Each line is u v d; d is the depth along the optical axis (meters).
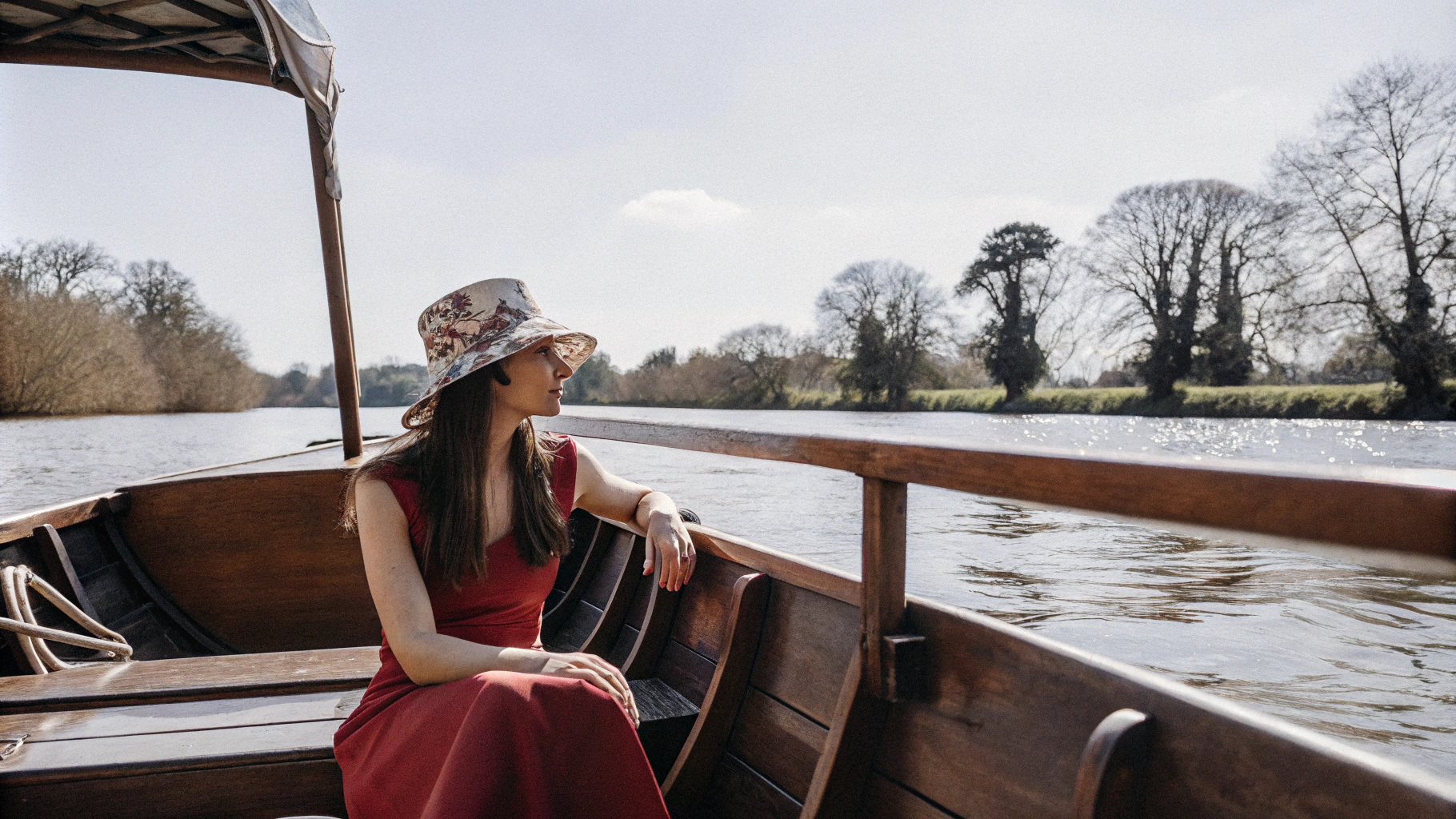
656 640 2.33
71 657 3.17
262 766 1.86
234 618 4.10
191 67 5.00
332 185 4.89
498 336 1.61
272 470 4.19
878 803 1.40
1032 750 1.15
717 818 1.81
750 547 1.92
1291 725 0.88
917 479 1.25
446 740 1.29
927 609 1.37
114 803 1.82
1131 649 4.22
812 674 1.64
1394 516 0.66
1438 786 0.72
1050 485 1.01
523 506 1.68
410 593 1.52
